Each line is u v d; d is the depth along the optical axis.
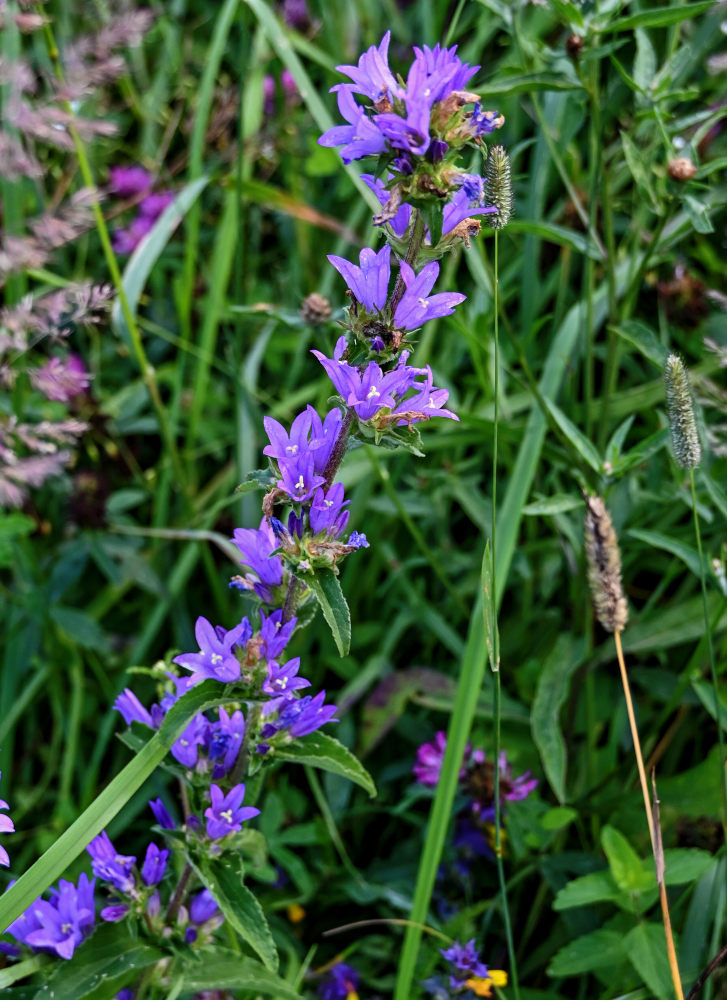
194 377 1.13
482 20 1.12
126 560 1.00
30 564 1.01
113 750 1.00
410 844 0.92
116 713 0.97
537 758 0.93
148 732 0.78
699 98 1.11
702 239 1.09
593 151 0.87
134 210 1.24
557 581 0.97
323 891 0.91
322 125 0.97
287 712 0.68
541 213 1.01
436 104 0.60
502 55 1.16
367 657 1.00
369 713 0.95
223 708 0.68
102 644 0.97
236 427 1.01
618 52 1.02
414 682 0.95
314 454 0.64
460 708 0.81
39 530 1.04
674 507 0.96
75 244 1.17
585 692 0.94
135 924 0.69
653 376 1.04
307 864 0.93
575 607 0.91
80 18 1.22
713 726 0.94
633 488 0.95
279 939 0.87
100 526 1.00
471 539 1.05
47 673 0.98
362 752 0.94
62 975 0.68
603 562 0.75
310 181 1.22
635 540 0.94
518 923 0.90
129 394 1.11
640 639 0.91
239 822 0.68
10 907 0.66
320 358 0.62
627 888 0.80
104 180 1.26
